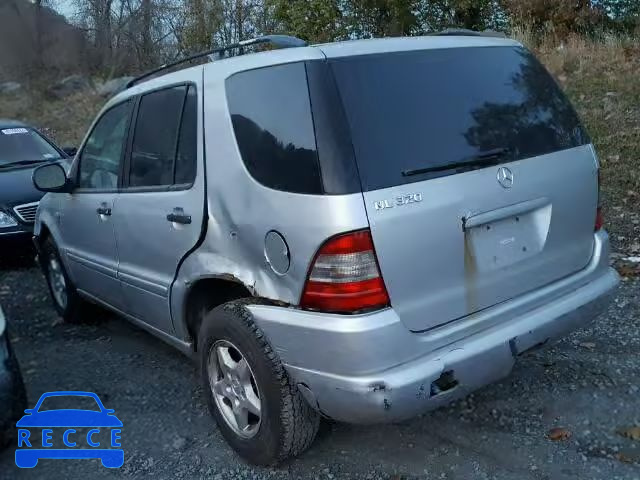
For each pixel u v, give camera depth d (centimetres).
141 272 412
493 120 324
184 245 361
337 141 284
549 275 338
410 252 286
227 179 329
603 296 352
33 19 1859
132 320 458
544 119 346
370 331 275
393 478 323
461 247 300
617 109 891
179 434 378
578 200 348
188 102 367
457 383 294
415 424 365
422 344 288
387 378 277
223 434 352
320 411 298
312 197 284
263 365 308
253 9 1591
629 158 778
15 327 563
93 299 506
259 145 313
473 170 306
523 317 321
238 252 325
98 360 484
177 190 366
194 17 1627
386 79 304
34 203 725
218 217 335
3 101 1764
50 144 881
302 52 305
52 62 1852
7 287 670
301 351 292
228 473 338
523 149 329
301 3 1498
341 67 298
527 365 416
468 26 1515
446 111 312
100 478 343
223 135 334
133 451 365
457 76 325
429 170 295
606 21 1298
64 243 521
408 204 286
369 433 360
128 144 423
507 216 315
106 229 444
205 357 351
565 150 346
